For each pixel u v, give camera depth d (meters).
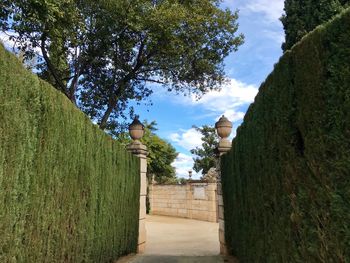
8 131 2.88
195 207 20.31
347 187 2.31
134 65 12.07
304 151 2.92
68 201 4.48
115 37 10.71
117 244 7.36
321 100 2.62
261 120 4.27
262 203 4.34
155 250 9.87
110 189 6.76
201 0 10.77
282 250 3.52
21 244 3.16
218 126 9.44
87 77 12.39
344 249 2.32
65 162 4.35
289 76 3.24
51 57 11.22
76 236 4.86
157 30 9.93
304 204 2.95
